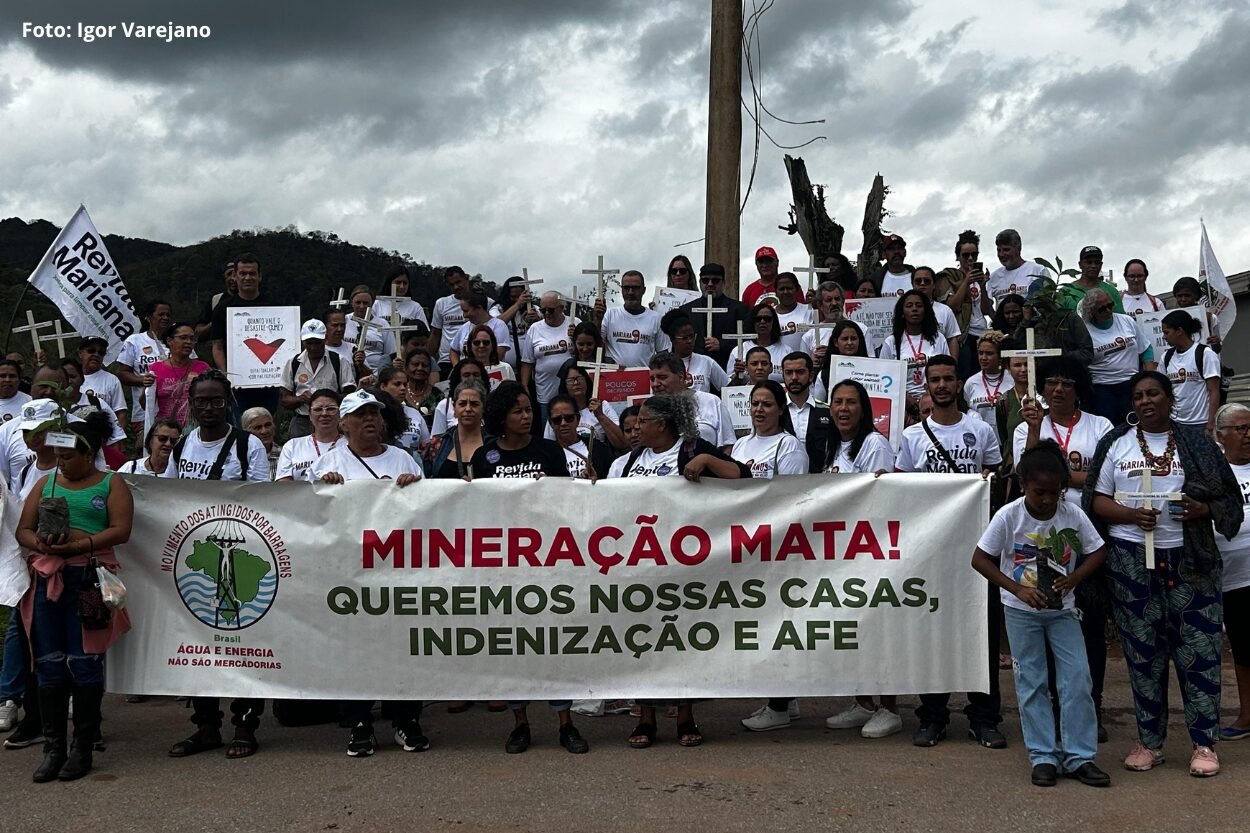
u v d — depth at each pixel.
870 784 6.45
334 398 8.23
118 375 12.33
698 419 9.77
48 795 6.46
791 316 12.49
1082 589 6.99
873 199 17.28
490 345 10.99
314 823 5.93
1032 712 6.56
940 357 7.97
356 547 7.33
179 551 7.38
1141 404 6.85
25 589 6.88
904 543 7.29
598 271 12.12
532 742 7.47
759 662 7.28
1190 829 5.74
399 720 7.37
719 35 14.29
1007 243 13.27
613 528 7.32
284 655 7.30
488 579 7.30
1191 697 6.70
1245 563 7.20
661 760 6.96
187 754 7.24
